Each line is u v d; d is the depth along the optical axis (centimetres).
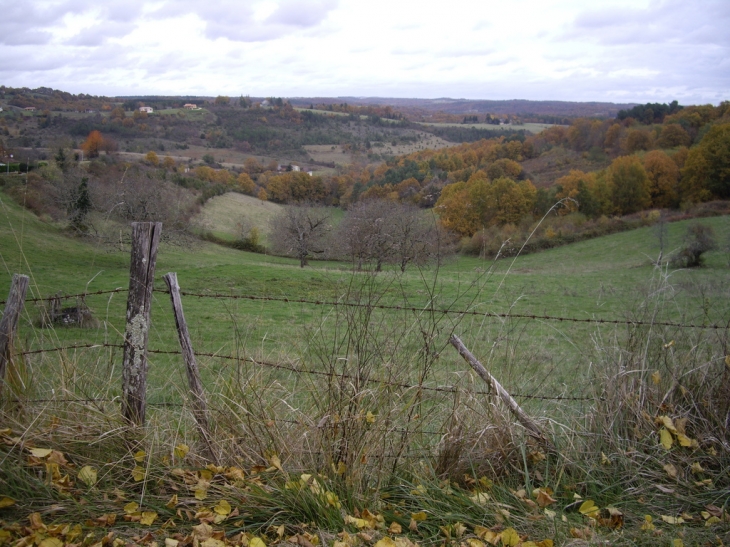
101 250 2853
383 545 286
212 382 401
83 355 429
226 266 2900
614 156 7762
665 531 321
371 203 2691
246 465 350
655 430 398
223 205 5631
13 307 367
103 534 288
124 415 360
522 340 562
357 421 353
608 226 5172
